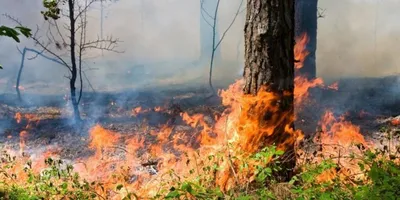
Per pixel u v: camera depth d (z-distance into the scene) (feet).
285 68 16.10
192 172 15.39
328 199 12.23
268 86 15.93
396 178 13.07
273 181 13.99
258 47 15.94
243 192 13.60
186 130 28.12
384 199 12.28
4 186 17.01
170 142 25.70
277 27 15.74
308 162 17.06
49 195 15.88
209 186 14.84
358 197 12.61
